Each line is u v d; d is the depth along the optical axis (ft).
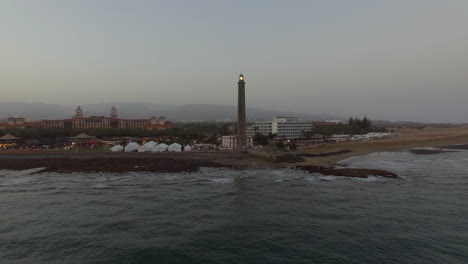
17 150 405.80
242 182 230.89
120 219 141.79
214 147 488.02
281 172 279.08
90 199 178.19
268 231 126.52
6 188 207.41
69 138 542.16
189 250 108.06
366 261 99.09
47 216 146.30
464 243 112.68
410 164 336.70
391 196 184.85
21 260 100.68
